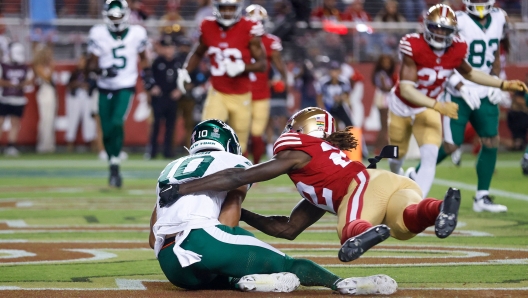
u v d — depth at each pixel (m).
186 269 15.51
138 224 28.09
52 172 50.31
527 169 33.53
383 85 60.91
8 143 64.31
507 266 19.31
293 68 63.97
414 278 17.70
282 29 58.94
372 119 66.50
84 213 31.14
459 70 26.81
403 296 15.41
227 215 15.89
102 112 39.34
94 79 57.22
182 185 15.73
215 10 33.06
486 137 30.64
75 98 66.06
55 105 65.12
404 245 23.16
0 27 63.12
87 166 54.69
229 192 16.23
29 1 63.91
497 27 30.08
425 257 20.86
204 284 16.03
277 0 66.25
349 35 65.19
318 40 63.16
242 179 15.64
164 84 58.53
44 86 64.31
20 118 63.94
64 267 19.31
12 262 20.03
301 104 61.47
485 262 19.94
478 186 31.53
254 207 32.88
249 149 59.25
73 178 46.53
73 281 17.38
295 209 17.12
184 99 59.34
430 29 25.75
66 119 66.31
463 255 21.17
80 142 66.88
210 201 15.79
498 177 46.41
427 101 25.92
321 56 61.81
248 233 15.80
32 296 15.51
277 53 43.41
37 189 40.62
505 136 68.56
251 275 15.47
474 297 15.33
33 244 23.31
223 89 33.84
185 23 64.25
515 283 17.02
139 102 66.50
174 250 15.40
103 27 39.09
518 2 68.25
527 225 27.28
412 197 15.60
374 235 14.21
